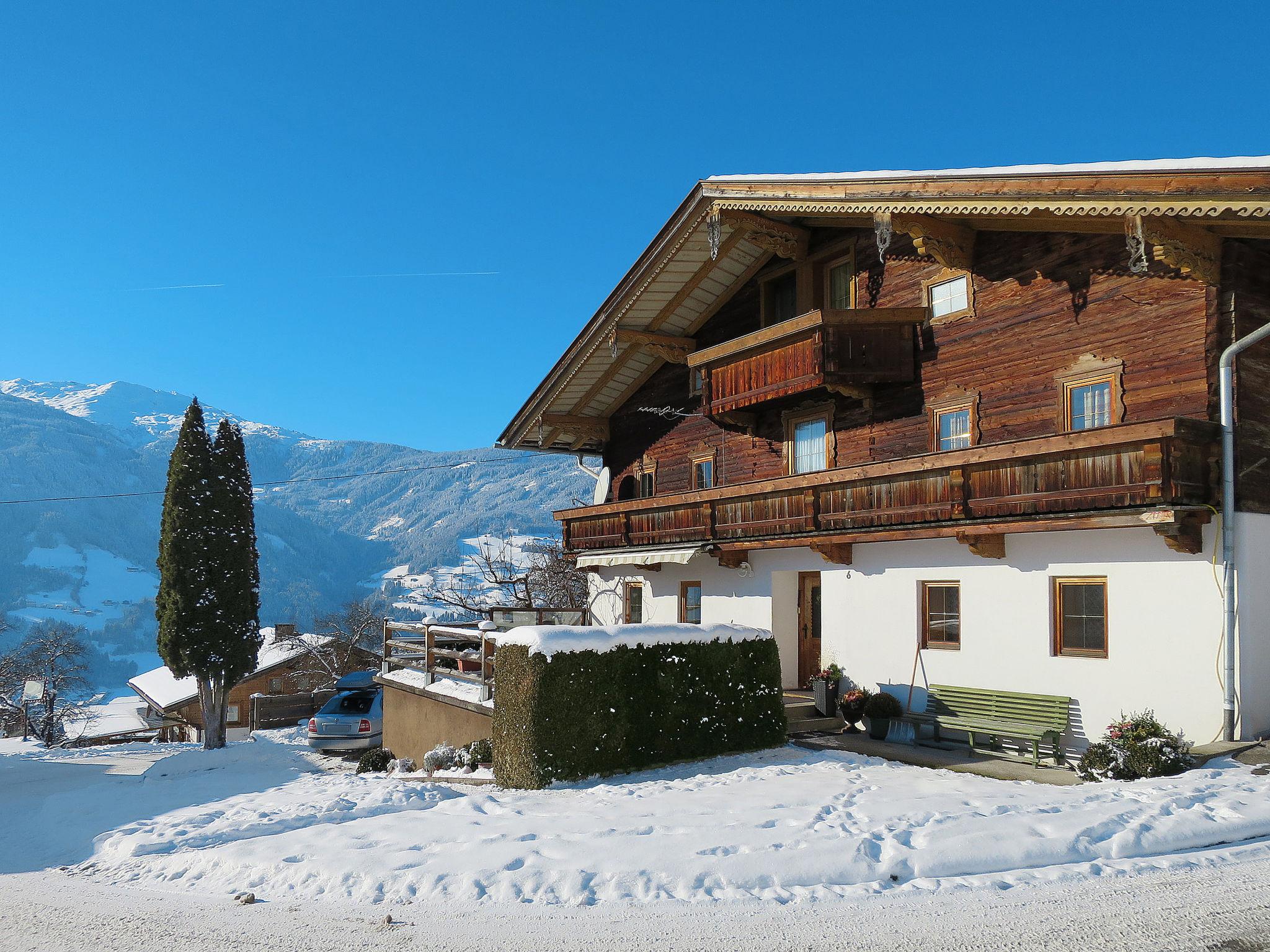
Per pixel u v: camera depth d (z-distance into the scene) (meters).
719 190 17.78
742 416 19.92
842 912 6.45
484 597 40.41
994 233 15.15
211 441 23.95
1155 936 5.93
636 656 13.00
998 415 14.88
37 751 26.42
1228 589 11.25
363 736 21.52
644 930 6.24
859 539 15.44
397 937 6.28
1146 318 12.85
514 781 12.37
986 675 13.95
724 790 10.83
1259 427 11.86
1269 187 10.05
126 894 8.02
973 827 8.01
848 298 18.16
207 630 22.92
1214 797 9.04
